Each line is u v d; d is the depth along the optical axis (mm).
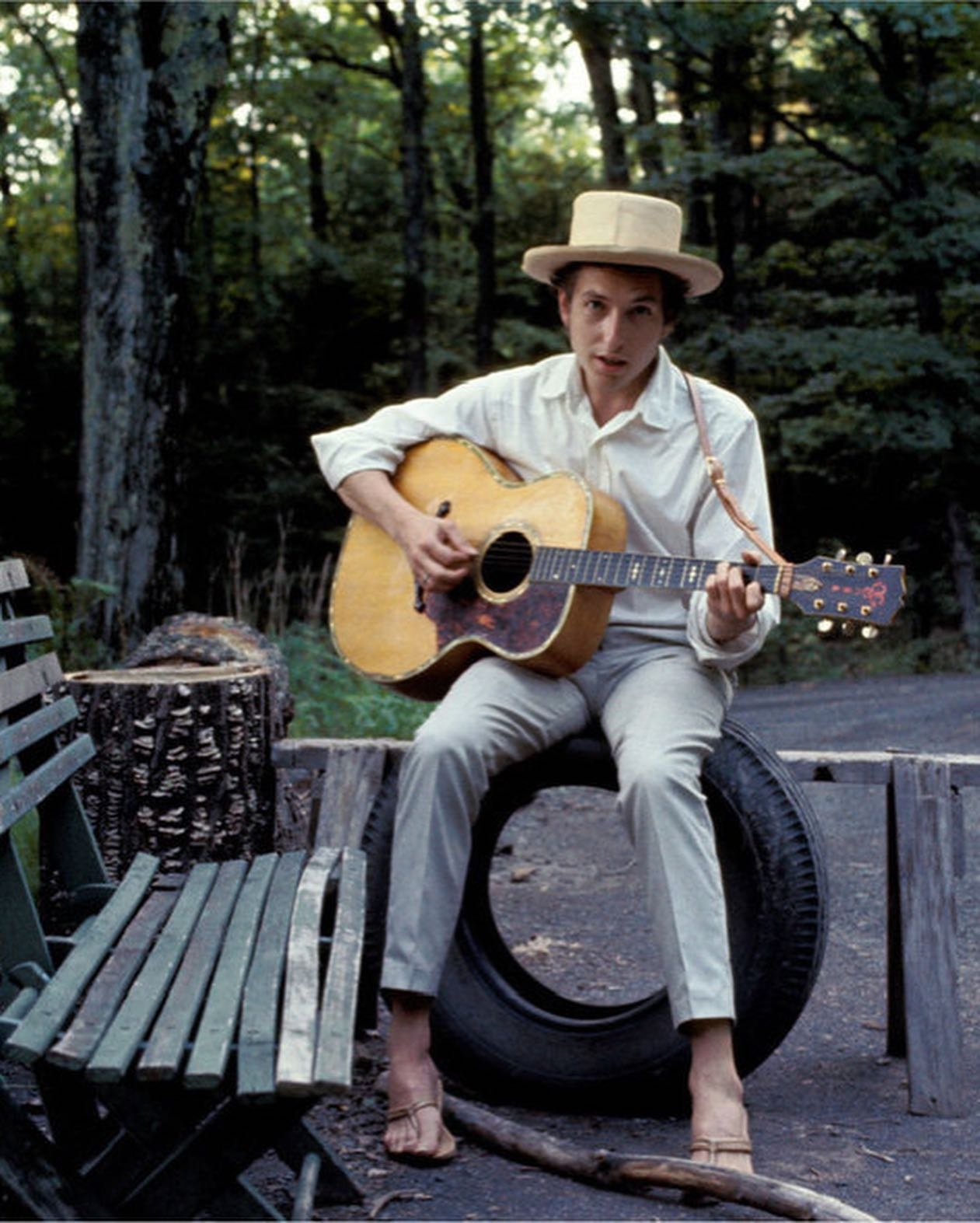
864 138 14516
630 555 3387
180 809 4004
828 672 15758
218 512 16344
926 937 3650
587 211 3541
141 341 9031
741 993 3473
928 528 17125
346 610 3787
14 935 2898
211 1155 2523
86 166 9055
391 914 3305
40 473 15711
